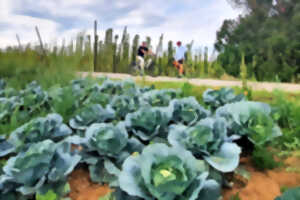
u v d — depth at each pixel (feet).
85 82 12.43
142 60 32.17
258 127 5.34
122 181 3.49
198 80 23.84
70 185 4.84
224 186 4.78
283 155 5.91
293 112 7.32
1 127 7.07
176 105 7.09
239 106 5.85
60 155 4.55
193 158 3.51
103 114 7.06
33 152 4.22
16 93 11.05
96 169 4.99
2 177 4.17
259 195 4.51
